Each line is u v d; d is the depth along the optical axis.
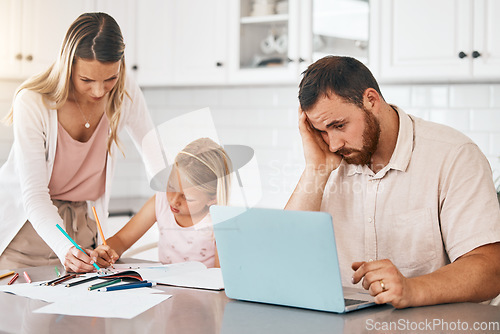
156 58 3.68
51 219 1.93
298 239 1.29
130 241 2.18
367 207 1.78
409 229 1.72
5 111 3.81
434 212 1.68
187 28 3.58
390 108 1.76
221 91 3.92
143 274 1.70
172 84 3.66
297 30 3.23
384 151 1.75
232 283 1.41
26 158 2.00
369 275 1.33
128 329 1.20
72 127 2.14
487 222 1.54
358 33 3.07
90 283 1.60
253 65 3.39
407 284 1.33
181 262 1.95
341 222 1.85
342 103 1.60
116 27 2.00
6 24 3.51
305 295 1.32
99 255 1.80
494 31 2.76
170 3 3.62
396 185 1.74
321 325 1.22
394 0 2.97
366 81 1.63
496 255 1.51
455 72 2.84
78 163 2.18
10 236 2.16
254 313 1.31
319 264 1.28
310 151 1.81
